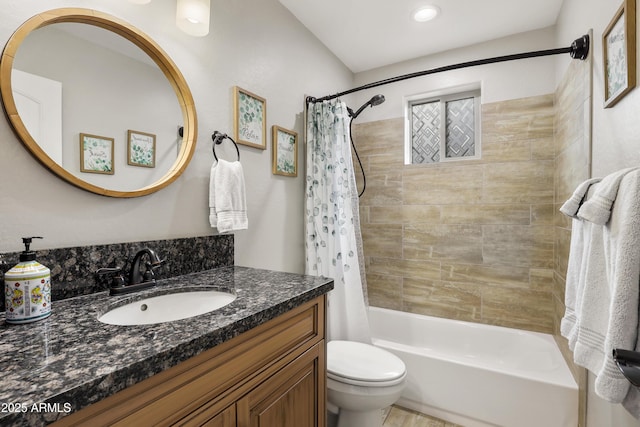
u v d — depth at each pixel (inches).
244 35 61.9
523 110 83.7
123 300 35.9
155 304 39.5
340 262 76.2
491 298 87.9
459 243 91.9
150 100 45.1
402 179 100.0
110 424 19.8
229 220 51.4
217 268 54.1
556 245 77.9
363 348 64.9
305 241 79.4
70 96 36.4
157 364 21.8
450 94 97.5
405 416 70.5
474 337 86.7
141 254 40.8
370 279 105.7
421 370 70.9
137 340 24.2
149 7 45.0
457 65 67.0
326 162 77.2
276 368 34.5
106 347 22.9
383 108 103.0
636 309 29.1
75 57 37.1
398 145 100.6
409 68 98.7
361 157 106.6
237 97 59.1
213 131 54.9
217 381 27.4
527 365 78.1
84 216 37.9
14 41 31.8
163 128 46.6
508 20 78.5
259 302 34.2
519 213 84.4
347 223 75.1
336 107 76.9
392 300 102.1
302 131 79.2
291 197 75.4
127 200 42.4
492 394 63.5
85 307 32.9
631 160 38.4
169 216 47.8
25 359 21.0
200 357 25.9
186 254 49.1
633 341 29.2
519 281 84.6
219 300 40.9
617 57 42.2
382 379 53.3
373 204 104.7
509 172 85.4
